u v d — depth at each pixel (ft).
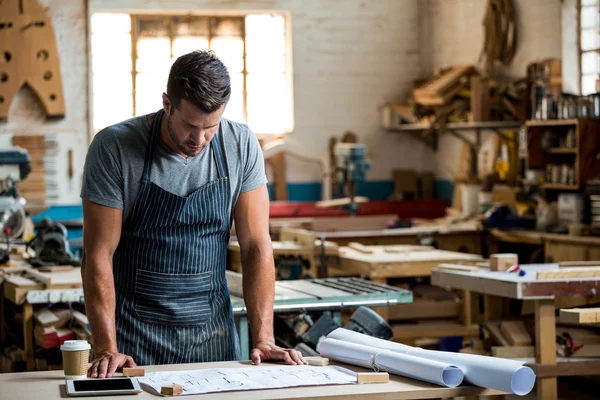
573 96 27.58
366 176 38.93
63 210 34.88
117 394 8.77
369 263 20.54
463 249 28.84
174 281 11.05
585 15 29.66
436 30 38.22
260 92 38.19
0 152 23.65
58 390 9.03
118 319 11.00
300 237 23.15
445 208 36.52
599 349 15.76
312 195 38.50
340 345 10.36
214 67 9.70
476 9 35.37
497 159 32.68
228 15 37.76
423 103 34.68
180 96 9.65
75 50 35.04
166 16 37.29
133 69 37.19
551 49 30.96
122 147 10.59
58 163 34.83
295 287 16.30
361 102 38.75
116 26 36.96
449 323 20.54
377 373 9.27
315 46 38.27
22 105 34.55
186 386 8.99
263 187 11.47
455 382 8.96
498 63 34.09
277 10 37.70
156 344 11.00
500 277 15.75
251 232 11.30
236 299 14.84
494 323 17.37
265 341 10.64
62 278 18.11
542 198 28.30
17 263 21.47
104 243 10.55
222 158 11.03
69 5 34.91
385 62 38.93
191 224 11.03
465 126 32.99
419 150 39.40
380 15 38.81
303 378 9.33
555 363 15.40
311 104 38.29
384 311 19.79
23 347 19.60
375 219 29.43
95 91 36.88
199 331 11.18
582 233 25.55
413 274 20.66
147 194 10.71
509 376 8.62
